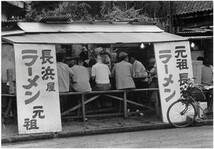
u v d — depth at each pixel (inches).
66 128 418.6
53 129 392.8
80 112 479.5
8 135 383.6
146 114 510.0
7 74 455.2
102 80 466.3
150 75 504.7
